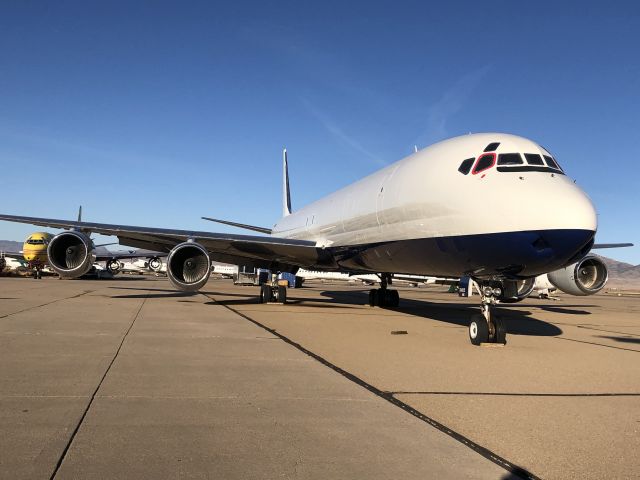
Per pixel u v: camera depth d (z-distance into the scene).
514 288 9.84
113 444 3.64
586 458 3.66
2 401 4.62
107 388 5.20
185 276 14.47
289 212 30.69
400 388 5.63
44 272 49.09
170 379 5.70
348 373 6.34
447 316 15.78
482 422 4.45
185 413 4.44
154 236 15.52
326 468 3.33
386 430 4.13
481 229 9.39
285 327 11.09
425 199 11.12
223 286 39.72
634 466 3.53
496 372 6.79
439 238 10.65
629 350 9.42
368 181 15.33
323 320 12.98
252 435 3.92
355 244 14.96
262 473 3.23
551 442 3.99
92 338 8.52
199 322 11.45
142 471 3.20
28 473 3.10
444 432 4.14
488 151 10.16
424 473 3.29
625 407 5.12
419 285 79.31
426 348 8.78
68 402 4.65
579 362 7.84
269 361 6.97
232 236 15.70
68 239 14.70
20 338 8.30
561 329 13.24
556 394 5.61
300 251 16.56
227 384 5.55
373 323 12.76
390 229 12.79
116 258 49.62
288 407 4.71
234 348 7.98
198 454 3.51
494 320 9.55
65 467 3.21
